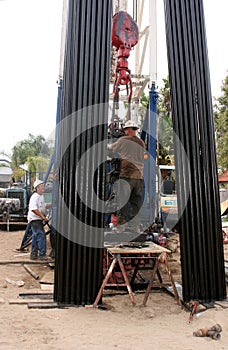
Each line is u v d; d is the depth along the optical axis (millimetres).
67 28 5051
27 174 15039
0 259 7863
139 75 7453
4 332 3875
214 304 4930
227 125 20359
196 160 5164
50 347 3533
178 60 5242
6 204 14055
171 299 5211
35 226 7875
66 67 4961
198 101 5242
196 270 5016
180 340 3771
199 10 5426
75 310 4598
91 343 3658
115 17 6066
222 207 14023
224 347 3627
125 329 4055
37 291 5355
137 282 5789
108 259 5469
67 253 4770
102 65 4965
